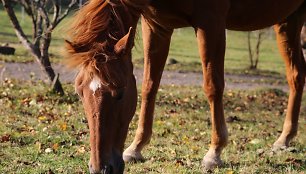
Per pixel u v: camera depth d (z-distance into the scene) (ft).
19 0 39.09
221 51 19.67
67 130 27.40
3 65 60.90
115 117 13.32
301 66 25.45
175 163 20.97
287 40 25.20
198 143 26.16
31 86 42.34
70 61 13.43
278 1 22.36
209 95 19.98
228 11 20.76
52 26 35.35
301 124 36.55
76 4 36.09
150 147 24.52
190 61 91.71
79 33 14.05
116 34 14.55
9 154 21.79
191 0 19.07
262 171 20.35
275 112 42.11
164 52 20.94
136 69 70.95
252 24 22.38
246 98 48.65
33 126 27.89
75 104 36.22
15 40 103.76
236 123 34.47
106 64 13.30
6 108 32.76
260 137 29.25
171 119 33.42
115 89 13.21
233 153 23.90
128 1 15.74
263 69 92.12
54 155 21.90
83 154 22.33
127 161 21.49
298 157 23.40
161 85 55.11
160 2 18.92
